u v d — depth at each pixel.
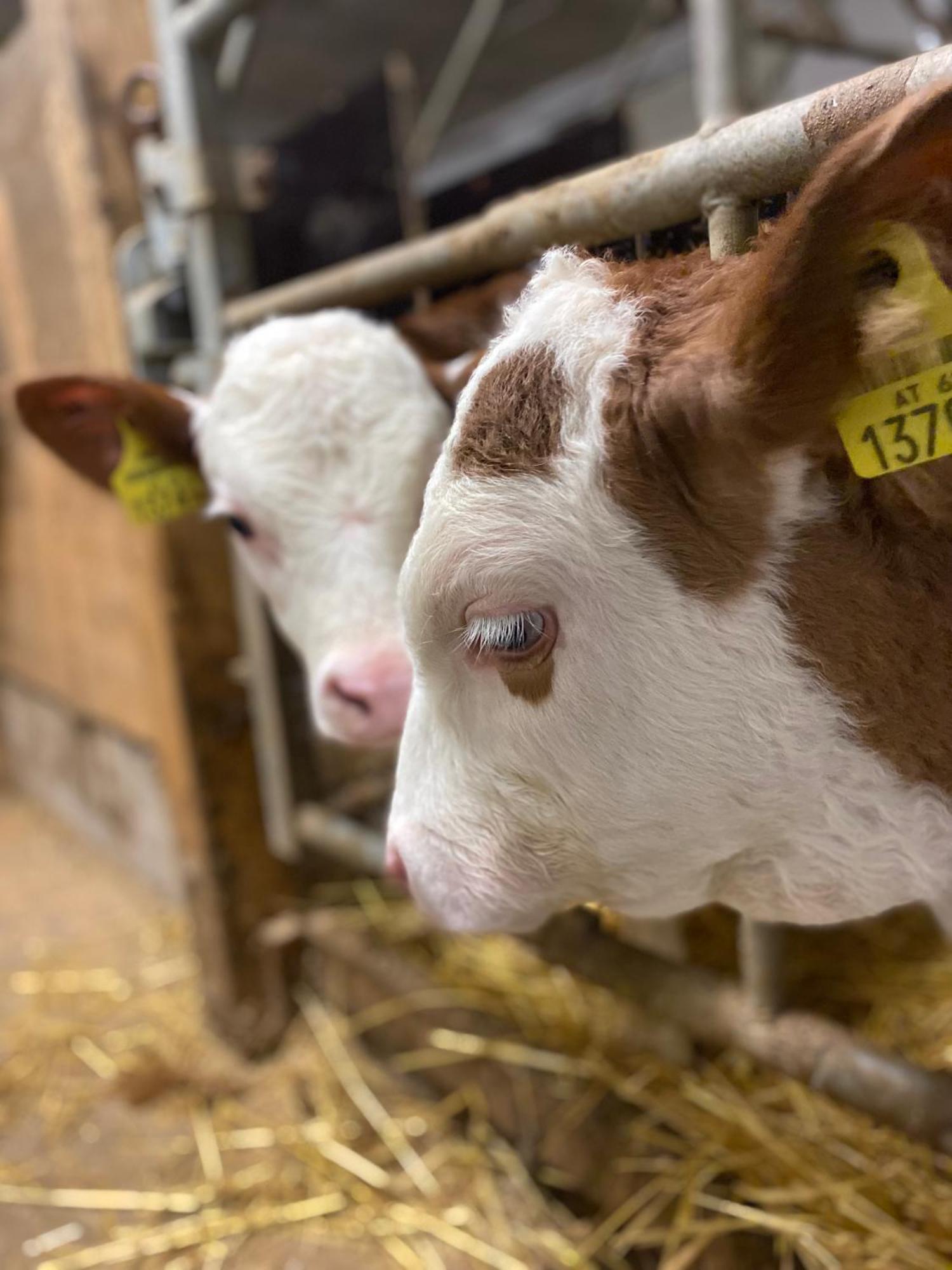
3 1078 2.18
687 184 0.90
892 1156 1.31
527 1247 1.55
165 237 1.98
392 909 2.18
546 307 0.75
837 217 0.57
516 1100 1.69
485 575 0.75
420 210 2.46
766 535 0.70
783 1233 1.26
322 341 1.41
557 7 3.75
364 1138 1.85
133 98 2.04
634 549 0.72
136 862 3.14
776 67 3.38
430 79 4.66
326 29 4.02
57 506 2.93
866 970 1.81
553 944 1.51
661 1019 1.52
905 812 0.79
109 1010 2.42
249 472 1.39
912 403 0.65
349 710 1.33
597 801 0.82
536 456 0.73
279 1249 1.65
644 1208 1.43
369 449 1.36
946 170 0.57
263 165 2.10
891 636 0.73
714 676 0.74
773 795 0.79
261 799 2.27
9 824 3.74
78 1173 1.88
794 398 0.63
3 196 2.66
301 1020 2.25
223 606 2.20
